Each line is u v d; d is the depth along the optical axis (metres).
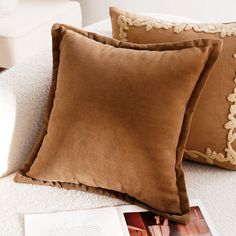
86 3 2.30
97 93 0.99
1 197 1.03
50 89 1.13
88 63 1.02
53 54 1.13
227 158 1.10
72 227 0.95
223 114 1.07
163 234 0.94
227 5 1.96
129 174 0.99
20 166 1.16
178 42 1.04
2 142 1.08
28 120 1.13
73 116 1.01
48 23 1.97
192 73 0.98
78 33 1.13
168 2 2.08
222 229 0.95
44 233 0.93
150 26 1.14
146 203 1.01
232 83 1.06
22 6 2.10
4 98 1.07
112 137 0.98
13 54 1.82
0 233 0.93
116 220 0.98
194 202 1.02
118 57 1.02
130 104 0.97
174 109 0.98
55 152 1.03
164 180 0.98
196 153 1.11
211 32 1.10
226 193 1.05
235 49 1.06
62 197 1.04
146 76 0.98
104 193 1.05
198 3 2.02
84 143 1.00
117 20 1.18
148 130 0.97
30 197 1.04
